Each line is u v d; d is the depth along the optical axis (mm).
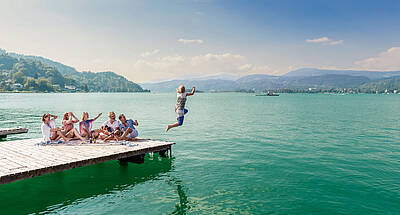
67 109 43875
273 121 27172
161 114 35344
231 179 9117
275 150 13430
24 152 9938
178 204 7211
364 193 7789
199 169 10320
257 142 15531
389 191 7906
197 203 7262
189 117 31688
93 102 74438
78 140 12422
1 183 7102
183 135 18047
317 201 7266
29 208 7059
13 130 17281
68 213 6727
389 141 15922
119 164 11391
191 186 8547
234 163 11055
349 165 10695
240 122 26125
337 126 23062
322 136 17688
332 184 8523
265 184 8602
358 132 19609
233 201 7359
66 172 10289
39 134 17922
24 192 8250
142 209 6926
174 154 12719
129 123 12797
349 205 7008
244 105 65062
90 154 9695
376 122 26500
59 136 12055
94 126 22328
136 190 8312
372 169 10133
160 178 9406
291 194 7781
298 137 17266
